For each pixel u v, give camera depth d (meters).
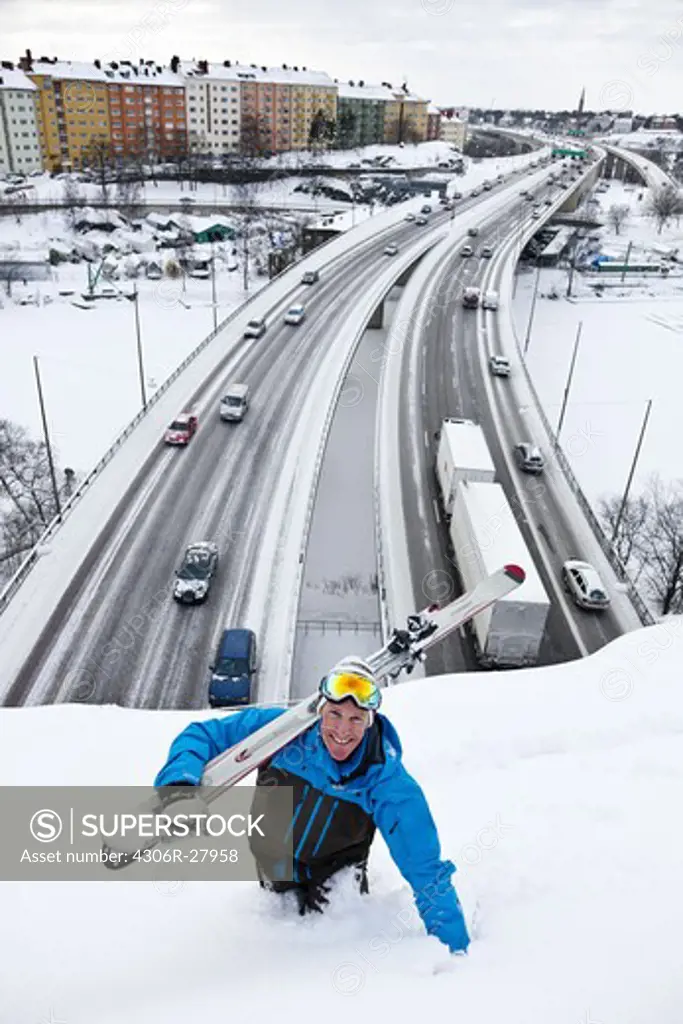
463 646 23.08
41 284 68.75
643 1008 2.22
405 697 6.44
